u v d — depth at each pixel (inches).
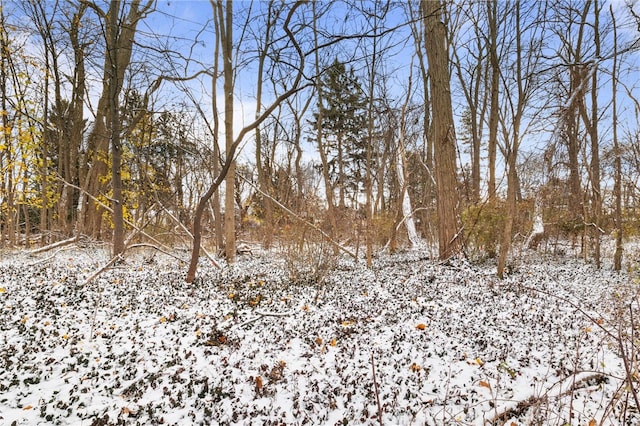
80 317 203.6
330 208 398.3
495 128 405.4
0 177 465.7
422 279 319.3
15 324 186.5
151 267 357.4
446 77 396.8
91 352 162.6
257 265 388.2
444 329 196.7
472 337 186.2
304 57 210.2
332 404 127.4
